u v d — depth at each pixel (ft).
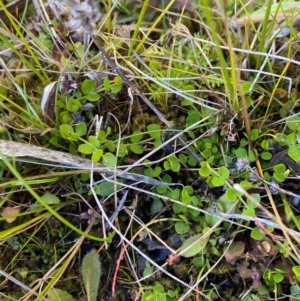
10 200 0.62
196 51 0.70
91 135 0.64
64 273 0.62
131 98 0.63
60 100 0.64
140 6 0.75
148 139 0.62
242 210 0.59
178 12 0.74
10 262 0.61
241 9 0.70
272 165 0.61
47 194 0.61
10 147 0.58
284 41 0.69
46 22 0.67
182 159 0.62
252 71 0.64
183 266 0.60
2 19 0.73
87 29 0.49
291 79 0.64
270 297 0.60
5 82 0.67
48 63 0.69
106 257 0.62
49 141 0.64
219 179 0.57
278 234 0.59
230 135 0.61
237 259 0.60
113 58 0.67
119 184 0.61
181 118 0.66
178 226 0.60
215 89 0.67
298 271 0.54
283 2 0.67
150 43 0.68
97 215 0.62
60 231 0.63
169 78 0.64
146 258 0.59
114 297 0.61
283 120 0.63
